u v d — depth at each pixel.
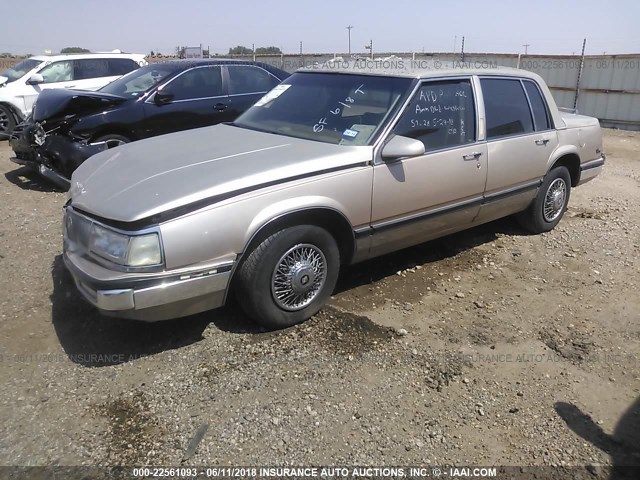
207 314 3.93
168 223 3.11
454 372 3.41
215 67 8.01
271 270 3.53
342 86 4.53
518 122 5.14
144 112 7.24
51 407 3.02
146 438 2.81
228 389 3.17
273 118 4.60
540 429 2.97
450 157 4.39
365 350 3.58
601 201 7.32
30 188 7.37
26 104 11.12
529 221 5.67
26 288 4.32
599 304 4.34
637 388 3.34
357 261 4.14
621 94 15.05
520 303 4.31
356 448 2.79
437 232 4.62
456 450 2.80
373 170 3.89
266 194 3.42
